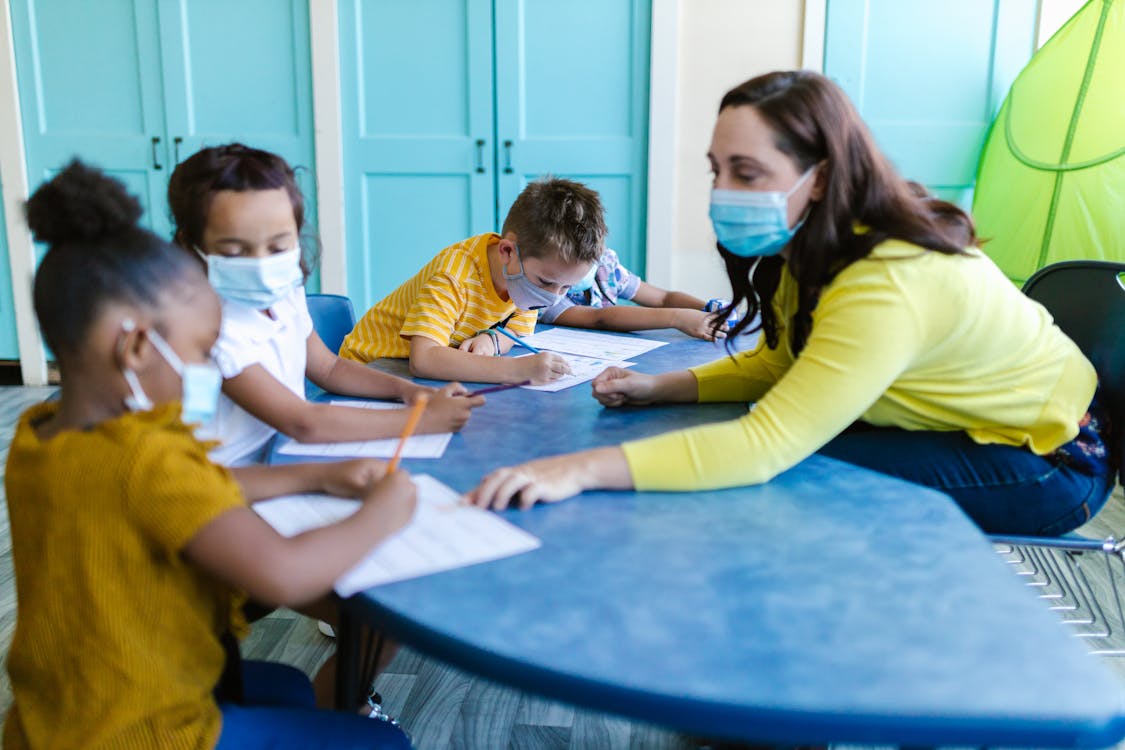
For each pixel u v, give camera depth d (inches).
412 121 145.3
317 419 46.0
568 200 67.9
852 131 43.5
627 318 81.0
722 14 140.2
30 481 31.7
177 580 31.7
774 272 52.3
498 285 71.7
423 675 72.5
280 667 42.9
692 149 144.5
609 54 141.9
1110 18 124.8
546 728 65.7
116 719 30.7
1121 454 52.6
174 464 30.4
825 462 42.4
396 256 150.1
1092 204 125.4
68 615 30.8
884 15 137.8
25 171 148.9
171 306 32.0
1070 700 23.6
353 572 30.6
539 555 32.0
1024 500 50.0
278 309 53.0
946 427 50.1
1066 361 50.9
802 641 26.4
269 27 142.6
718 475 38.3
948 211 46.9
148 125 146.8
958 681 24.4
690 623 27.4
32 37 144.8
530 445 45.2
